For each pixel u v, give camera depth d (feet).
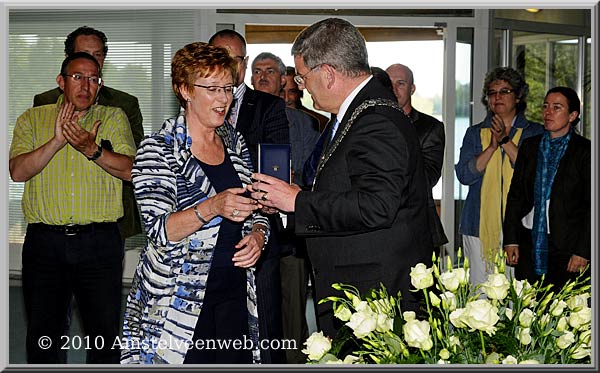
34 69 21.79
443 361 4.73
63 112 11.47
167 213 8.03
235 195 7.82
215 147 8.52
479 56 21.53
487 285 4.91
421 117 14.14
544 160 13.79
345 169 8.11
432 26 21.01
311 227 8.11
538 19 22.39
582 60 23.30
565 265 13.46
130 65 21.49
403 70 14.38
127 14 21.35
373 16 20.81
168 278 8.14
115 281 12.26
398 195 7.83
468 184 16.55
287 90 17.75
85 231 11.95
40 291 12.00
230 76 8.16
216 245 8.33
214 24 20.95
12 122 21.98
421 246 8.27
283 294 14.60
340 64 8.25
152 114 21.56
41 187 11.85
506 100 16.22
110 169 11.75
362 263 8.16
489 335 4.71
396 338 4.81
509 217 14.40
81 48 14.29
